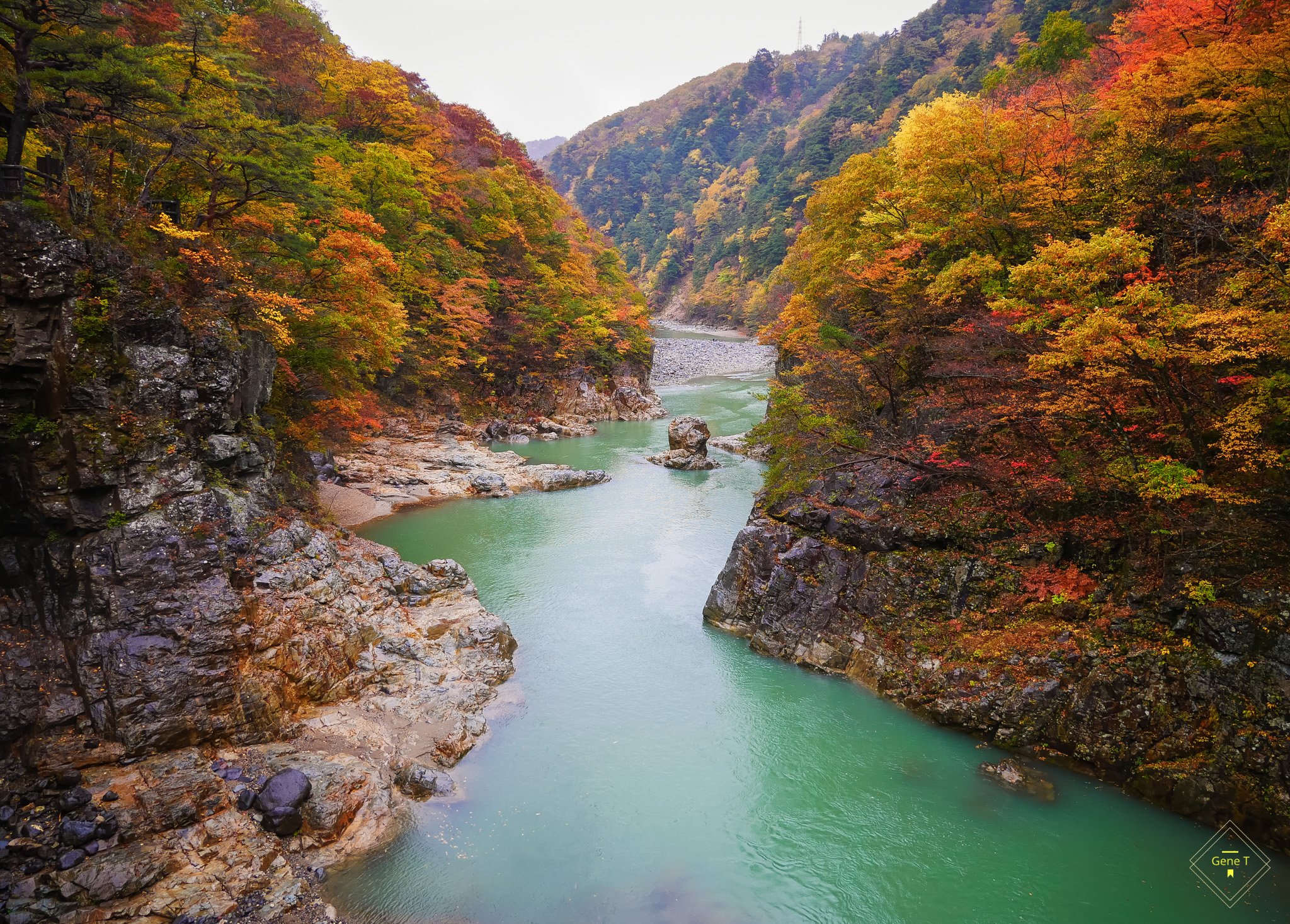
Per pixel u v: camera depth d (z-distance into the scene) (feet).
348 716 57.52
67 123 61.31
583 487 140.56
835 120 465.88
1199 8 74.33
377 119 179.52
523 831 48.67
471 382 197.77
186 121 67.31
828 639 71.05
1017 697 57.06
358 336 96.17
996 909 42.60
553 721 61.98
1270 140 61.46
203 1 89.66
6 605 48.98
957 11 493.77
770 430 85.56
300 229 105.40
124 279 54.29
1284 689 46.70
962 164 78.54
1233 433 47.52
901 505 72.43
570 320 233.14
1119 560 60.03
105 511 51.19
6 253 47.50
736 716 63.00
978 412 68.44
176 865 40.70
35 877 38.14
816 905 43.04
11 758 45.39
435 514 119.34
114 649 48.67
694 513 122.01
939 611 66.13
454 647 69.21
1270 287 48.44
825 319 107.24
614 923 41.55
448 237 188.44
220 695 51.26
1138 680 52.80
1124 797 51.34
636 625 80.18
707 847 47.75
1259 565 51.49
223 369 62.44
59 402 49.90
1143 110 68.95
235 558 59.06
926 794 52.65
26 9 53.83
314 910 40.06
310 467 98.43
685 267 596.70
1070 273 53.06
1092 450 63.36
